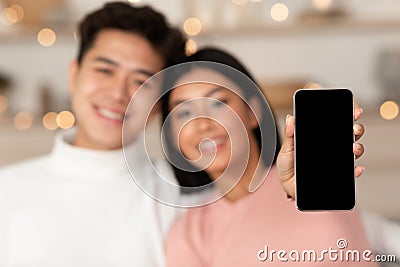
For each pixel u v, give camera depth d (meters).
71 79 1.39
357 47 2.51
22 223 1.25
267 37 2.49
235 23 2.40
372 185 2.37
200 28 2.38
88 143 1.34
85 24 1.34
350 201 0.87
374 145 2.37
